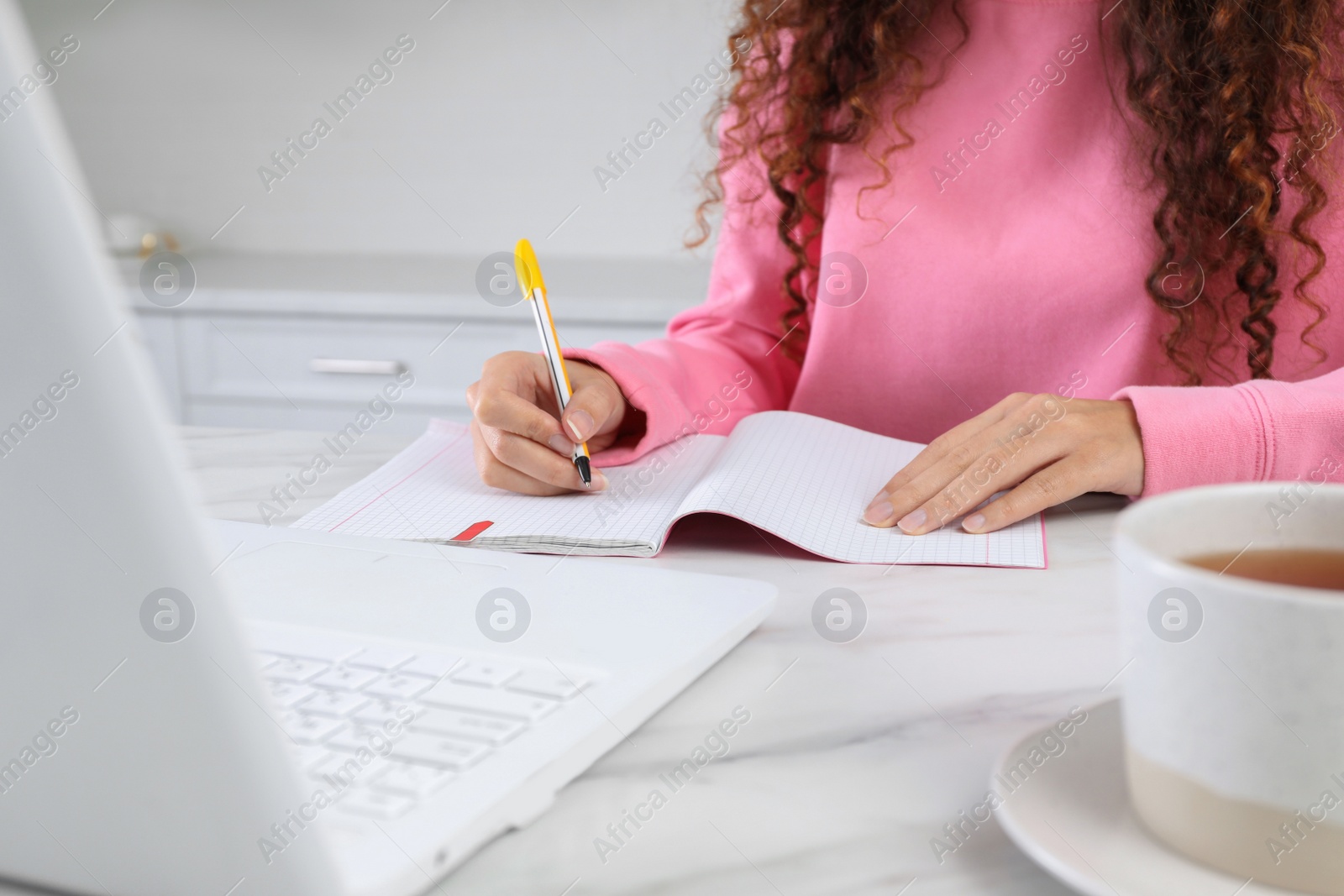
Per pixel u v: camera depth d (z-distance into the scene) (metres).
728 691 0.41
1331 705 0.24
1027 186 1.01
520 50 2.18
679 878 0.29
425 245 2.33
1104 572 0.54
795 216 1.06
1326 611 0.23
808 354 1.08
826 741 0.37
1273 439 0.63
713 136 1.18
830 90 1.04
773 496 0.62
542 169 2.23
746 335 1.11
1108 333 0.99
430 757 0.32
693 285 1.88
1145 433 0.64
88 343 0.20
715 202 1.19
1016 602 0.50
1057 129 1.00
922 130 1.03
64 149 0.19
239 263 2.28
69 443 0.21
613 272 2.06
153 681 0.23
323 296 1.87
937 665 0.43
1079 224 0.98
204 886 0.24
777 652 0.45
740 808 0.33
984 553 0.57
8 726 0.24
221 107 2.36
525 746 0.33
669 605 0.46
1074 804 0.30
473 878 0.29
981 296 1.01
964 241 1.02
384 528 0.62
